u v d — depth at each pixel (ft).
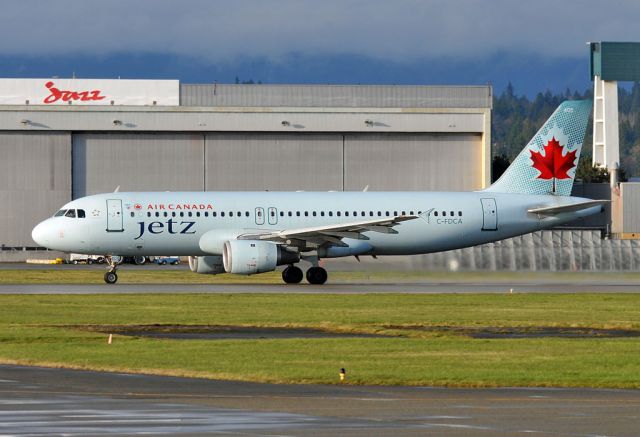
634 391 215.72
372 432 165.58
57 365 247.70
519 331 333.42
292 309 397.80
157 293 468.34
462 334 324.19
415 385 223.10
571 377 233.96
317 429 168.25
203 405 192.54
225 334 320.91
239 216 552.00
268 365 249.96
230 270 520.83
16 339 300.40
